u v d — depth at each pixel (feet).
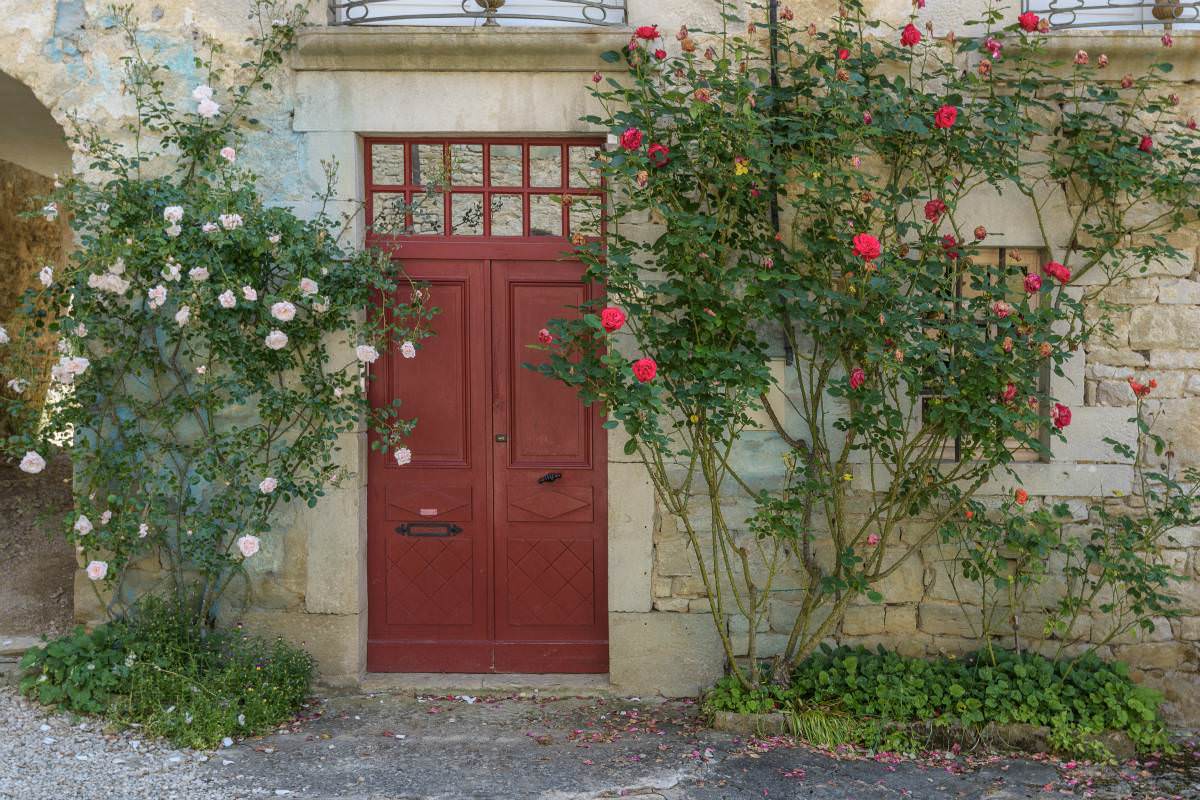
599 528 15.20
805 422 14.46
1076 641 14.49
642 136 13.20
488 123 14.44
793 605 14.66
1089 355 14.39
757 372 12.99
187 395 14.35
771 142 13.42
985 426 13.12
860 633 14.64
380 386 15.03
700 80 13.44
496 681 15.05
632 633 14.76
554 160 14.99
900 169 14.03
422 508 15.19
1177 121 14.06
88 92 14.42
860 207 13.99
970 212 14.35
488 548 15.23
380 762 12.37
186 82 14.44
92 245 13.42
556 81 14.40
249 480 14.35
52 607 15.98
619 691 14.83
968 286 14.58
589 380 13.04
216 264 13.52
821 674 13.83
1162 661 14.44
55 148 23.88
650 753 12.84
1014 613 14.28
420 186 14.96
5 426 24.36
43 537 18.62
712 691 14.28
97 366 14.08
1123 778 12.49
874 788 11.98
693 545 14.28
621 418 12.60
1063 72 14.20
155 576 14.65
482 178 14.99
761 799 11.62
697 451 13.65
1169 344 14.34
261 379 14.07
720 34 13.83
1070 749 13.06
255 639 14.71
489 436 15.14
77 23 14.40
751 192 13.46
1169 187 13.78
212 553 14.05
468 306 15.01
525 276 14.97
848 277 13.57
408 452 14.30
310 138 14.43
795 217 14.01
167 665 13.53
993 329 14.80
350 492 14.65
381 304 14.87
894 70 14.28
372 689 14.85
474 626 15.31
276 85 14.40
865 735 13.19
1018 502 13.41
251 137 14.44
